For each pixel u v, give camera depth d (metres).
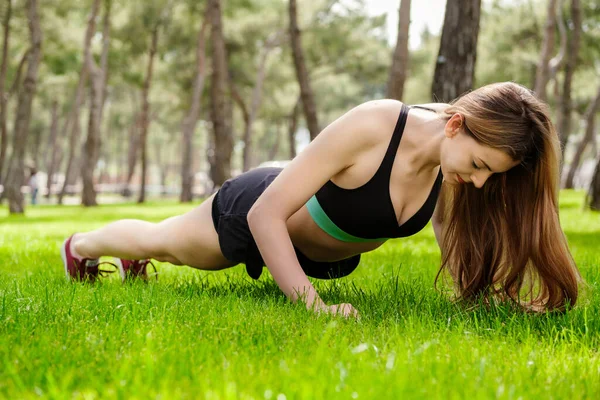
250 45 29.08
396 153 2.70
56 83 36.56
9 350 1.99
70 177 44.06
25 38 25.55
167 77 31.09
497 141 2.38
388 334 2.30
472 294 3.07
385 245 6.75
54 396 1.55
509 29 26.72
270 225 2.77
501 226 2.90
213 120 19.62
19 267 4.72
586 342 2.33
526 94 2.47
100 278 3.97
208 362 1.85
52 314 2.54
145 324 2.39
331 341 2.17
